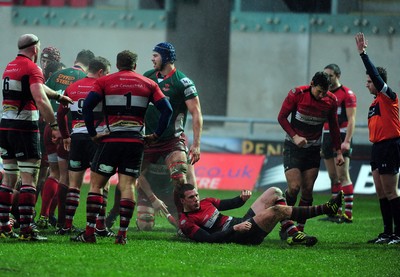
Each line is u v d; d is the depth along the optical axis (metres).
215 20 81.88
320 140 36.97
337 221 46.91
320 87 35.81
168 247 31.38
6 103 31.20
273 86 79.06
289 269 27.98
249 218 33.75
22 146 31.17
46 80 40.72
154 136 30.95
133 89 30.44
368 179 63.22
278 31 78.62
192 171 36.97
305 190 37.16
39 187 41.00
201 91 82.75
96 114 33.84
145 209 39.50
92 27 79.81
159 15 80.56
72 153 34.94
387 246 35.34
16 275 24.80
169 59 35.94
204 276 25.89
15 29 79.38
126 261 27.67
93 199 31.11
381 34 76.88
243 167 65.75
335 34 77.75
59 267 26.08
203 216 33.50
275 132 78.25
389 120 36.00
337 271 28.23
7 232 32.19
